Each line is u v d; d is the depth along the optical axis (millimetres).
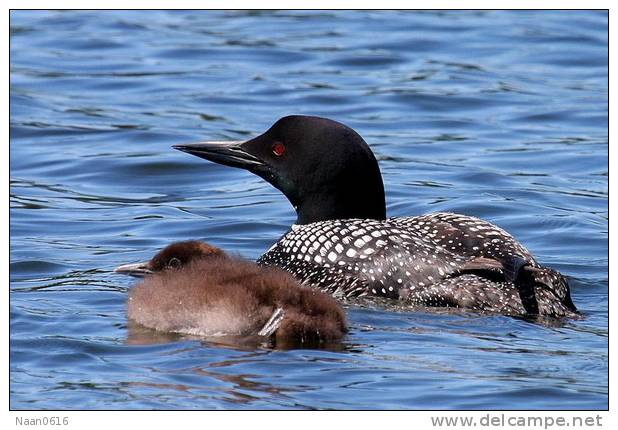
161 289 10719
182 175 17547
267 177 13039
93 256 13500
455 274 11062
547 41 25969
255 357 9703
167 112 21000
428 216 12016
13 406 8711
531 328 10570
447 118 20641
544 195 16250
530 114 20766
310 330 10047
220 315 10297
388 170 17547
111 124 20156
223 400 8758
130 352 9883
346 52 24922
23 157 18266
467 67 24031
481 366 9500
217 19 28297
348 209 12602
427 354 9781
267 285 10320
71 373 9406
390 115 20828
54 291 11969
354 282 11281
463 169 17578
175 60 24609
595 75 23672
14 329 10547
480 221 11727
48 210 15555
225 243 14227
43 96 21969
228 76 23328
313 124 12672
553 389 9023
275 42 25906
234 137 19328
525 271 11023
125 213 15516
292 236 12000
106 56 24828
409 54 25031
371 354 9773
